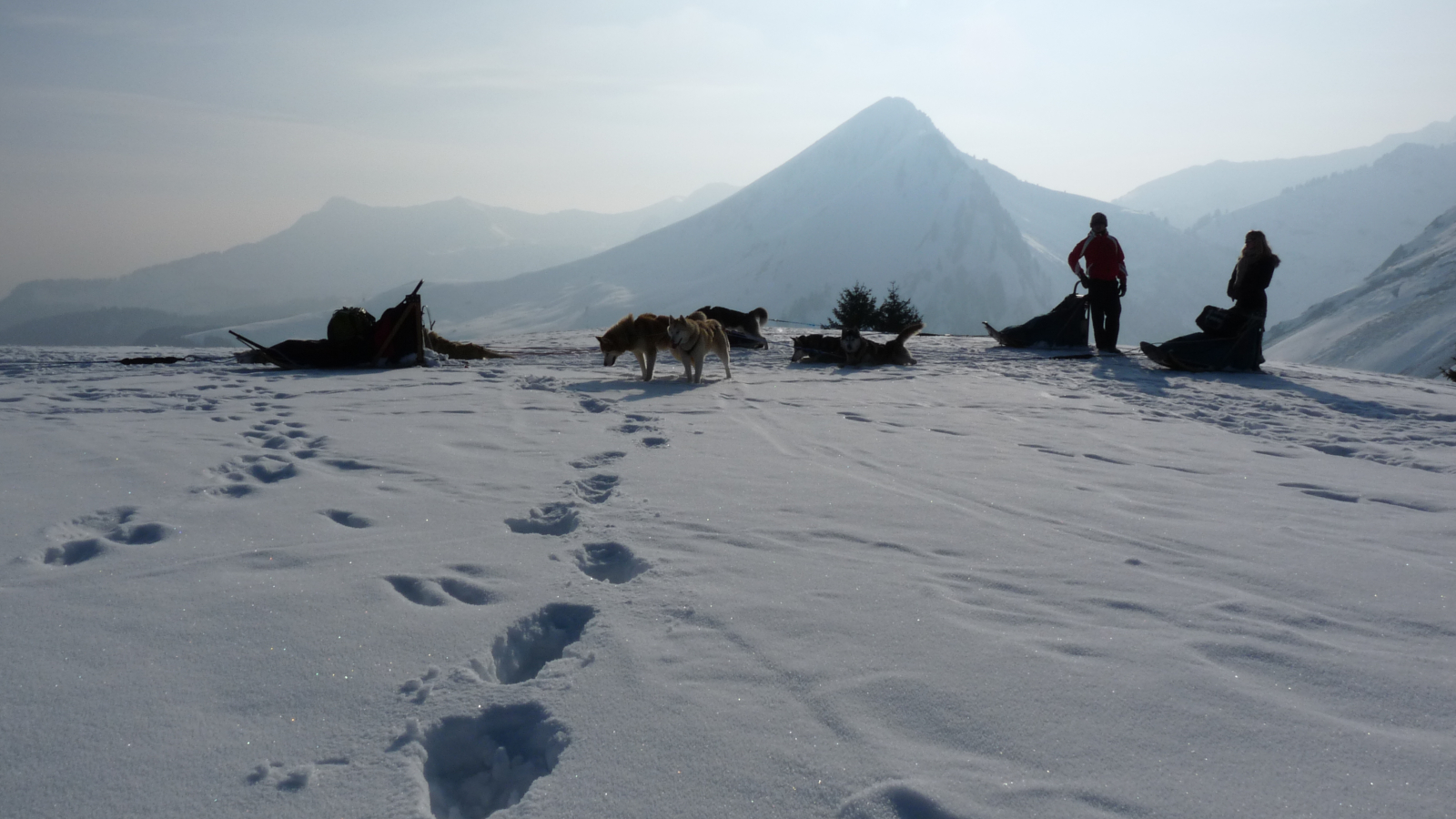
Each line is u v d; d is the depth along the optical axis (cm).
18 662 210
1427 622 247
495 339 1791
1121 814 152
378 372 934
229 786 162
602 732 181
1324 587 278
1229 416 689
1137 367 1066
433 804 172
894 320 2841
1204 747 174
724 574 281
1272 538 336
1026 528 345
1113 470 466
